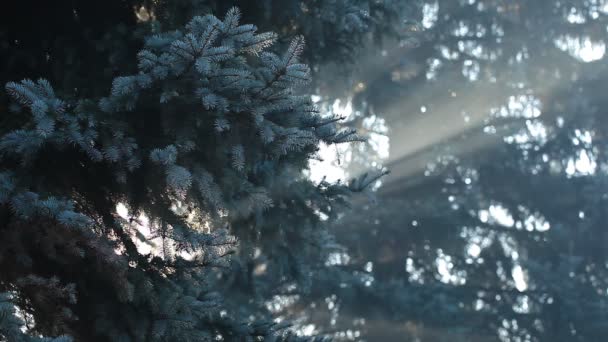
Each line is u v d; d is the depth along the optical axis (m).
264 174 6.78
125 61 6.14
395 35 8.34
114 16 6.49
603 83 21.50
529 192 21.59
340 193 7.63
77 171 5.74
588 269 21.44
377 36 8.38
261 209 7.24
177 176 5.04
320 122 5.92
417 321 19.19
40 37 6.36
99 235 5.50
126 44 6.16
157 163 5.10
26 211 4.82
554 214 21.59
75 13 6.44
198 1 6.25
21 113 5.53
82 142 5.02
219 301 6.15
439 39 21.47
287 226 7.64
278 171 6.92
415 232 20.69
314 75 8.42
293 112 5.62
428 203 20.91
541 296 20.64
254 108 5.21
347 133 5.95
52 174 5.58
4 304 4.39
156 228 5.73
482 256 21.39
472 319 20.06
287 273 8.44
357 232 20.80
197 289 6.18
